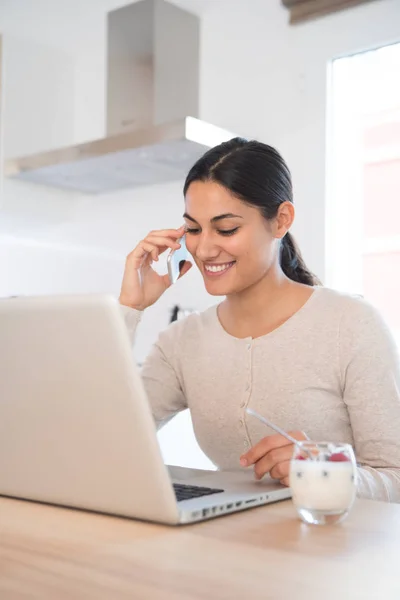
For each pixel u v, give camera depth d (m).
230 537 0.85
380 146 3.06
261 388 1.55
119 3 3.61
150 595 0.66
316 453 0.92
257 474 1.15
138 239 3.55
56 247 3.83
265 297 1.60
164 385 1.71
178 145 2.79
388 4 2.71
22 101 3.60
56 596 0.66
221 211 1.45
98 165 3.13
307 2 2.92
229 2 3.22
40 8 4.01
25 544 0.83
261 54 3.10
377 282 3.08
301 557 0.77
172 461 2.78
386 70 2.90
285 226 1.57
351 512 0.98
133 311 1.66
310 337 1.54
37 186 3.65
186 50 3.28
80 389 0.91
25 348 0.94
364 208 3.11
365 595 0.66
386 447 1.41
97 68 3.73
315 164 2.90
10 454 1.04
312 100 2.92
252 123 3.12
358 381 1.46
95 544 0.83
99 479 0.95
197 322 1.71
